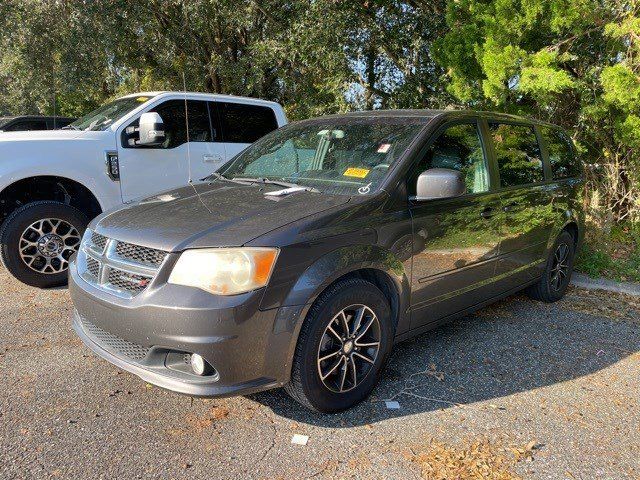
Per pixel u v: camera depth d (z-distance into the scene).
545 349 4.05
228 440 2.76
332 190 3.34
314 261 2.75
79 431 2.78
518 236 4.27
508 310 4.91
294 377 2.81
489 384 3.46
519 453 2.72
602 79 6.29
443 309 3.67
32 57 11.37
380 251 3.06
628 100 6.14
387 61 10.98
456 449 2.74
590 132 7.55
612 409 3.20
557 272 5.12
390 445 2.76
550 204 4.68
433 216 3.42
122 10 11.02
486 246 3.90
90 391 3.19
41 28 10.91
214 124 6.42
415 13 10.05
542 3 6.41
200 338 2.51
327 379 2.93
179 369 2.67
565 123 7.94
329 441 2.77
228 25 11.75
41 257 5.06
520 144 4.54
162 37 12.36
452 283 3.66
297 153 3.94
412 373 3.57
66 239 5.14
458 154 3.79
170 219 2.96
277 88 13.51
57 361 3.56
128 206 3.39
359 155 3.57
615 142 7.43
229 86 13.23
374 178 3.32
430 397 3.26
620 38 6.61
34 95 12.95
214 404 3.09
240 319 2.54
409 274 3.29
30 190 5.39
